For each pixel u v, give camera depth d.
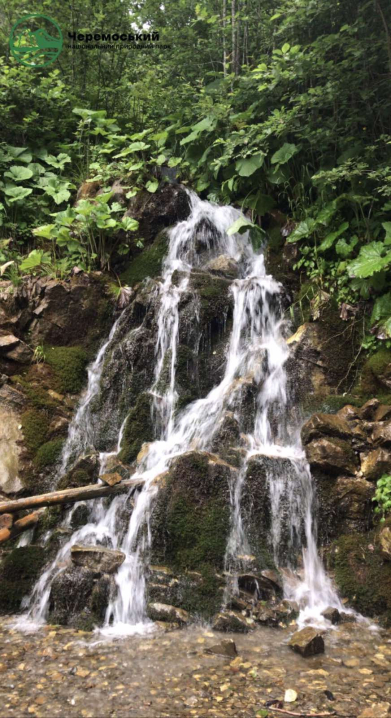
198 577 4.12
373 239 6.03
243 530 4.42
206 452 4.65
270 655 3.43
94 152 8.20
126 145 8.29
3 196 7.59
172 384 5.68
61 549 4.50
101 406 5.88
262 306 6.11
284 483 4.55
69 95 8.76
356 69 6.47
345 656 3.43
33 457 5.46
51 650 3.47
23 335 6.29
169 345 5.89
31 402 5.76
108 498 4.77
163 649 3.50
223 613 3.87
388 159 6.27
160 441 5.35
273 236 6.94
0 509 4.28
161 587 4.07
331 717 2.76
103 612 3.93
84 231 6.89
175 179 8.04
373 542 4.36
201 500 4.46
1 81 8.17
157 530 4.34
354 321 5.68
